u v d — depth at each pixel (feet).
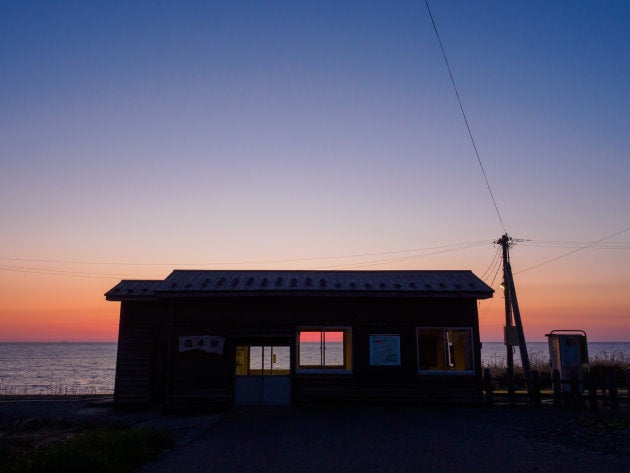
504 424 45.47
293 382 60.29
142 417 57.11
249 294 60.39
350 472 28.40
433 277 67.21
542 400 66.13
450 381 59.98
